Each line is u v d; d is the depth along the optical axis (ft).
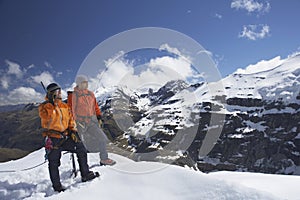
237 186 12.23
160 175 13.79
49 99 13.60
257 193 11.57
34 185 14.70
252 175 18.43
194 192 12.18
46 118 13.28
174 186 12.89
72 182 14.28
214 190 12.12
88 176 13.71
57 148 13.26
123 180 13.44
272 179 17.12
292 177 17.48
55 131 13.34
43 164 19.94
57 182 13.09
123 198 11.97
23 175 17.12
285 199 11.16
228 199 11.39
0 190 14.49
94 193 12.28
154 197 12.07
